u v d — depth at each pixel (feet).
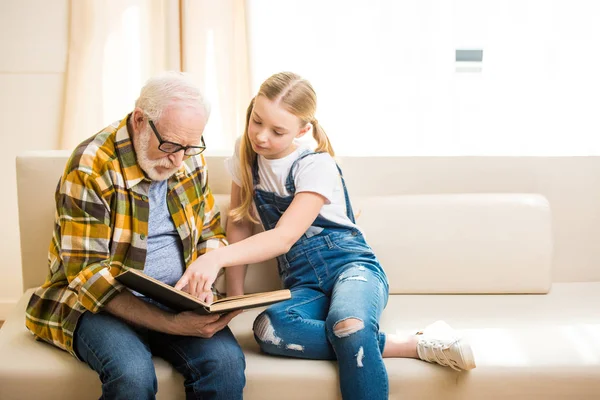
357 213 7.21
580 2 8.64
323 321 6.13
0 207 9.27
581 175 7.78
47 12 8.77
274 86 6.23
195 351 5.70
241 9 8.81
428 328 6.07
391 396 5.92
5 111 9.00
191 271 5.80
